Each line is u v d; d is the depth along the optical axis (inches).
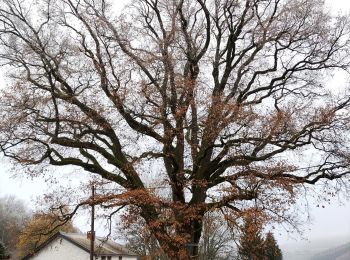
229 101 793.6
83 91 799.1
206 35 859.4
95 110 781.9
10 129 760.3
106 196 708.7
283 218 702.5
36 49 781.9
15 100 767.7
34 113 774.5
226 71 914.1
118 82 764.6
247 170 706.8
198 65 866.8
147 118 780.0
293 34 873.5
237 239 732.7
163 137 776.9
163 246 749.3
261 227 669.3
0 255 1737.2
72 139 789.9
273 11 882.8
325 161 767.7
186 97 761.0
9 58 793.6
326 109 751.1
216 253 1876.2
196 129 772.6
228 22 898.1
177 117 749.9
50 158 796.0
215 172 825.5
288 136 746.2
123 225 748.0
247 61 913.5
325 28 877.2
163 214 733.3
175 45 826.2
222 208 736.3
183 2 848.3
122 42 790.5
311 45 887.7
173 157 771.4
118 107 764.0
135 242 1480.1
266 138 716.0
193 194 810.2
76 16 807.7
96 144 816.9
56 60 786.8
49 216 761.6
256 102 851.4
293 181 720.3
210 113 727.7
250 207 688.4
